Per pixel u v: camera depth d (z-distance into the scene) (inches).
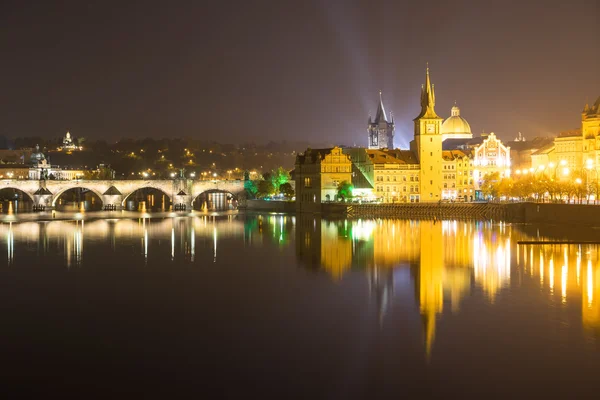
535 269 4628.4
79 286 4138.8
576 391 2393.0
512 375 2532.0
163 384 2484.0
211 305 3604.8
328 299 3730.3
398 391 2410.2
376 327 3147.1
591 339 2928.2
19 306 3590.1
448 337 2982.3
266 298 3772.1
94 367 2645.2
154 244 6417.3
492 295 3782.0
